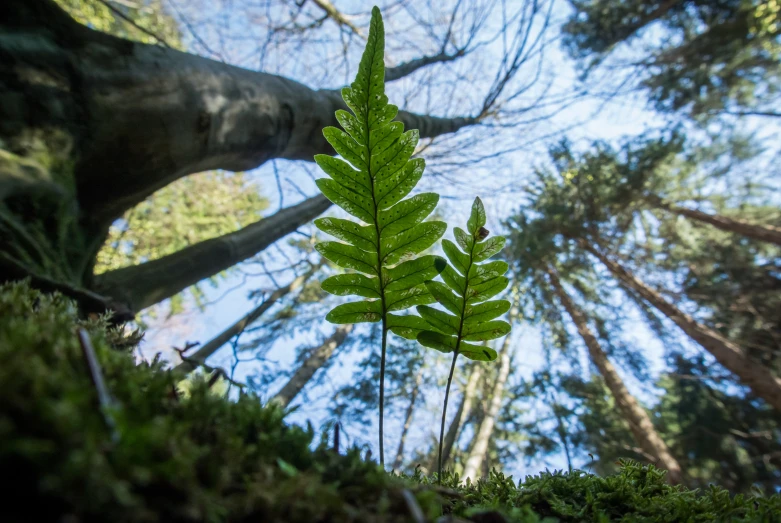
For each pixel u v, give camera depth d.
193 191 9.28
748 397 11.05
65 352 0.56
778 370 10.21
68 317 0.88
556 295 11.90
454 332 1.37
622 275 10.48
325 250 1.26
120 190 2.33
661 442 7.80
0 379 0.41
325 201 6.05
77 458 0.36
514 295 11.15
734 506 0.99
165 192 8.74
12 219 1.67
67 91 1.95
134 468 0.40
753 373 7.93
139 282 2.66
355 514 0.54
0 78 1.78
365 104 1.14
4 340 0.51
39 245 1.73
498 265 1.25
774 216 11.72
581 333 10.33
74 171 2.01
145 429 0.42
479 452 8.87
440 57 8.34
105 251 7.57
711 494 1.05
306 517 0.51
